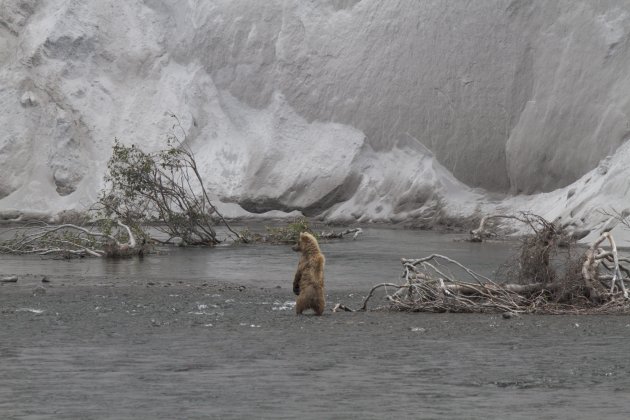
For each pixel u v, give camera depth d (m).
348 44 112.00
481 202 98.19
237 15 117.81
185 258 58.22
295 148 109.94
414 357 22.92
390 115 107.25
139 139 112.88
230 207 107.00
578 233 70.31
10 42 122.25
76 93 115.75
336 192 105.44
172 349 23.92
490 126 102.62
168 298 35.75
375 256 59.06
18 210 107.00
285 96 113.38
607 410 17.19
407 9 109.38
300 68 113.38
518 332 27.44
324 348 24.23
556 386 19.42
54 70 117.00
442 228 94.00
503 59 103.44
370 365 21.81
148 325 28.25
